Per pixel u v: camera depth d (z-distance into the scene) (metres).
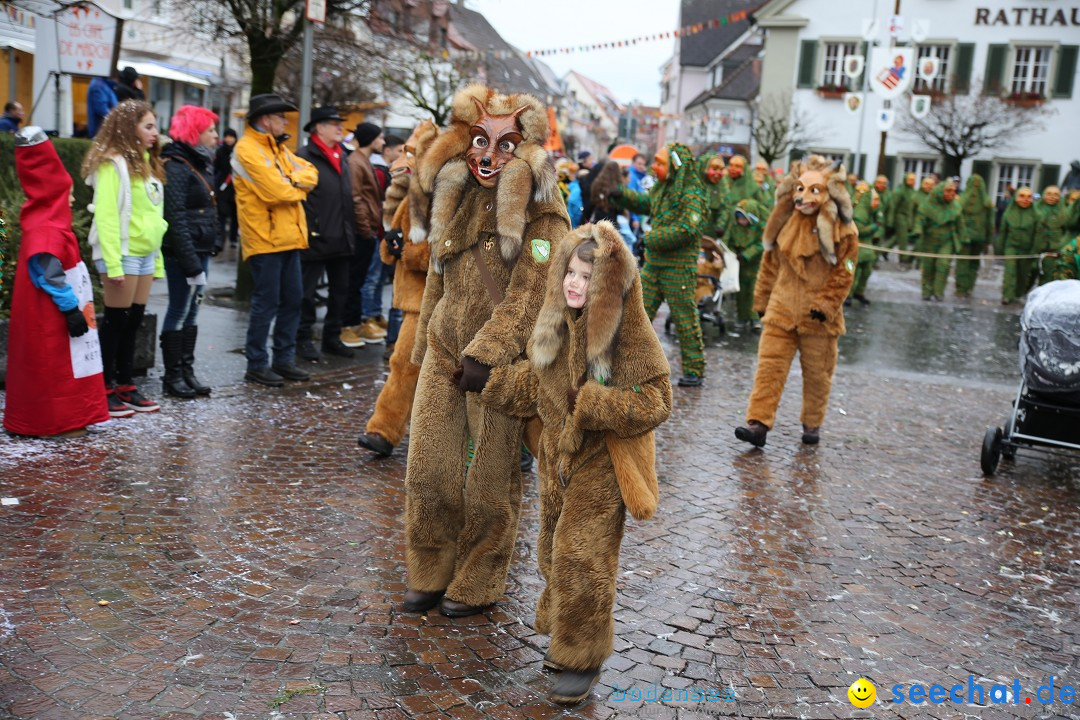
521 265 3.67
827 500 5.86
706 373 9.63
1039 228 17.64
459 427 3.94
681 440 7.03
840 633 4.05
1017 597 4.57
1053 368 6.29
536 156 3.75
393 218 6.00
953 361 11.32
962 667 3.84
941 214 17.64
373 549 4.54
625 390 3.22
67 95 12.19
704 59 67.94
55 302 5.57
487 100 3.87
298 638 3.64
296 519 4.83
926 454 7.14
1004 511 5.89
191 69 26.08
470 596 3.93
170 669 3.35
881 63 23.62
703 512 5.47
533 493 5.66
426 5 17.48
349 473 5.61
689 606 4.21
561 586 3.34
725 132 49.91
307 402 7.09
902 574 4.76
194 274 6.58
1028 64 36.97
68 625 3.59
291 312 7.62
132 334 6.40
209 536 4.52
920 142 37.31
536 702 3.34
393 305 6.02
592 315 3.18
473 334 3.85
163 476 5.26
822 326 6.88
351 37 13.62
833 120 38.94
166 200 6.54
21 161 5.57
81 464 5.34
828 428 7.74
